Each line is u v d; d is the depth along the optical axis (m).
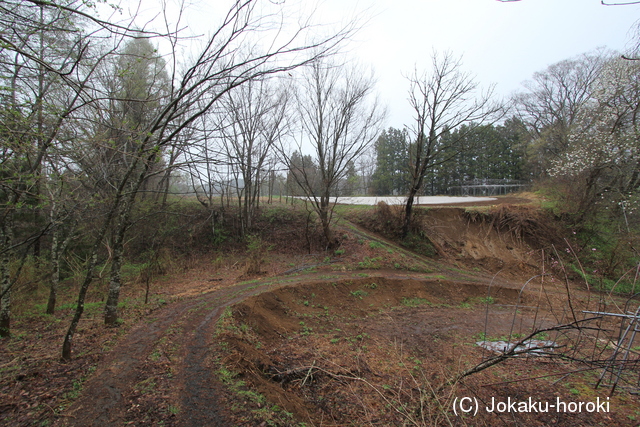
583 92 32.69
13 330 8.68
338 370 7.79
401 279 15.84
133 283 14.95
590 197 22.06
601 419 5.96
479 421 5.94
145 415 4.86
